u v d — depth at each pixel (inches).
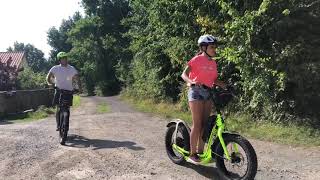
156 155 331.0
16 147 377.7
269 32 448.5
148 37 904.9
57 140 408.2
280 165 293.1
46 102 1050.1
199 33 584.4
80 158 327.3
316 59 427.5
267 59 433.1
